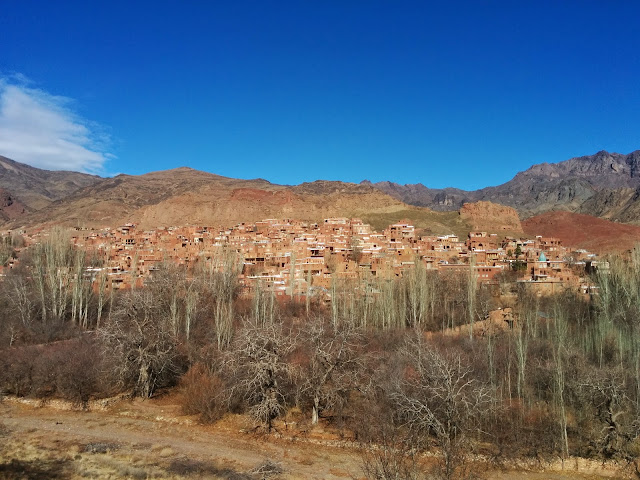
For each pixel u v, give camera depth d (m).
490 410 38.19
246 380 41.84
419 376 40.19
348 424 41.81
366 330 61.81
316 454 37.69
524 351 50.09
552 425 39.62
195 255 114.12
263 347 42.25
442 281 89.00
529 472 35.78
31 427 42.41
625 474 35.69
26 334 64.62
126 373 49.72
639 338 52.84
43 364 49.12
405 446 34.12
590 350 57.91
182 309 69.94
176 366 53.84
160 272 82.06
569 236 192.62
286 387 45.88
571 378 43.19
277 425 42.84
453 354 44.66
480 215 199.00
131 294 60.81
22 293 71.25
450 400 34.75
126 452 37.75
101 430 42.22
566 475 35.62
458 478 31.83
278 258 107.56
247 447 39.06
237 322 67.50
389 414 38.50
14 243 140.38
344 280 88.62
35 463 35.31
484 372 47.69
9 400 48.44
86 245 133.75
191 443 39.81
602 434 38.25
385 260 103.31
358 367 44.81
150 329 52.00
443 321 71.38
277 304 72.81
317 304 78.19
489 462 36.16
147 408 47.56
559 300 78.94
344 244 121.62
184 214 198.88
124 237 145.50
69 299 77.69
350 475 34.22
